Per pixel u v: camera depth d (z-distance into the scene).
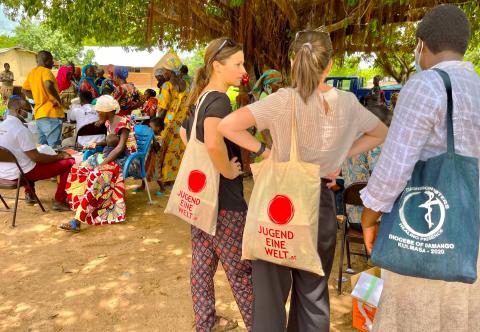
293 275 2.23
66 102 9.28
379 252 1.70
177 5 8.17
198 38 9.03
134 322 3.20
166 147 6.18
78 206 5.05
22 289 3.66
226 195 2.43
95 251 4.42
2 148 4.84
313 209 1.99
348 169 3.96
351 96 2.07
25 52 33.72
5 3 8.00
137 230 4.99
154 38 10.33
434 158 1.65
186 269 4.04
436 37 1.74
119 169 5.18
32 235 4.81
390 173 1.67
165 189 6.51
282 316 2.20
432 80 1.65
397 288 1.86
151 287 3.70
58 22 8.91
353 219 3.61
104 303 3.45
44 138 7.77
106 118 5.28
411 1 6.95
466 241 1.58
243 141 2.04
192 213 2.41
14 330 3.10
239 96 7.12
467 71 1.71
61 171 5.46
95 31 9.60
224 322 3.11
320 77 1.93
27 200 5.82
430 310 1.82
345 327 3.12
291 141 2.00
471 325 1.86
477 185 1.62
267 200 2.04
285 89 2.00
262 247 2.06
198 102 2.37
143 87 35.88
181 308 3.38
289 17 7.99
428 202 1.63
